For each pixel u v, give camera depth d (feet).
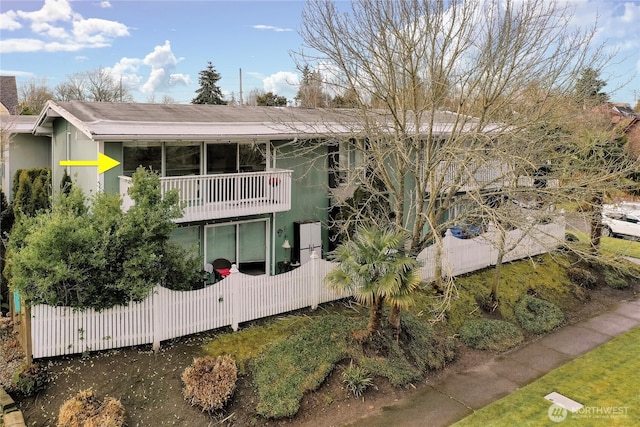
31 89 184.75
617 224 77.10
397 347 35.81
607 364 36.81
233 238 47.47
